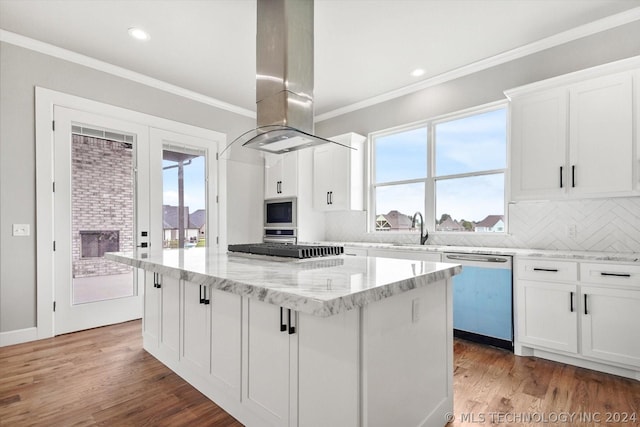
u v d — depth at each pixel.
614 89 2.25
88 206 3.20
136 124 3.53
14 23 2.61
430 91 3.64
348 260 1.86
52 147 2.97
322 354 1.25
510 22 2.58
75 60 3.10
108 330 3.15
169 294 2.24
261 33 2.10
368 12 2.45
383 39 2.82
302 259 1.80
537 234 2.88
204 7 2.42
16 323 2.78
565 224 2.74
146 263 1.78
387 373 1.26
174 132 3.85
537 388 2.00
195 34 2.77
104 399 1.90
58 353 2.57
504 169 3.15
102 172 3.29
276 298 1.04
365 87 3.81
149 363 2.37
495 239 3.14
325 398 1.24
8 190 2.74
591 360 2.20
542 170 2.54
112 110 3.35
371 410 1.17
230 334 1.69
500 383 2.07
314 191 4.49
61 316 3.02
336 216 4.61
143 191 3.57
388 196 4.13
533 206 2.92
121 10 2.46
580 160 2.38
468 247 3.10
